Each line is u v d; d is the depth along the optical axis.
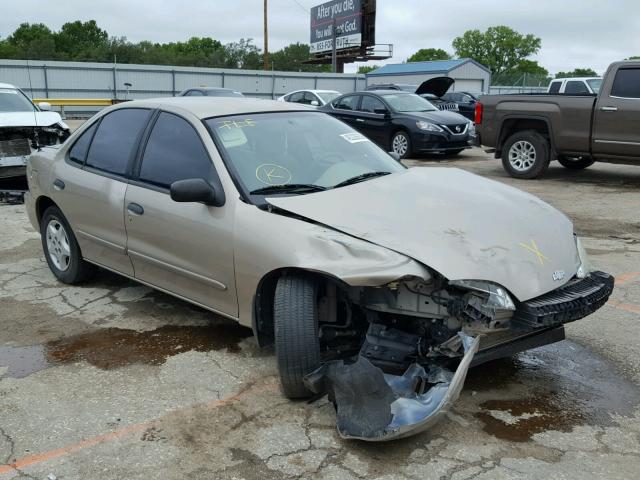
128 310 5.02
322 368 3.37
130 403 3.60
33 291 5.48
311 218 3.54
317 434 3.27
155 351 4.28
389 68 46.56
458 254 3.22
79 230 5.18
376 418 3.06
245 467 3.02
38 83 36.44
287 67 74.12
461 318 3.18
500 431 3.29
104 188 4.79
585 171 12.53
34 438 3.26
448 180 4.25
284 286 3.43
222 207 3.88
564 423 3.37
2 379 3.90
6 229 7.73
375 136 15.39
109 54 66.56
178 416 3.46
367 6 51.16
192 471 2.99
